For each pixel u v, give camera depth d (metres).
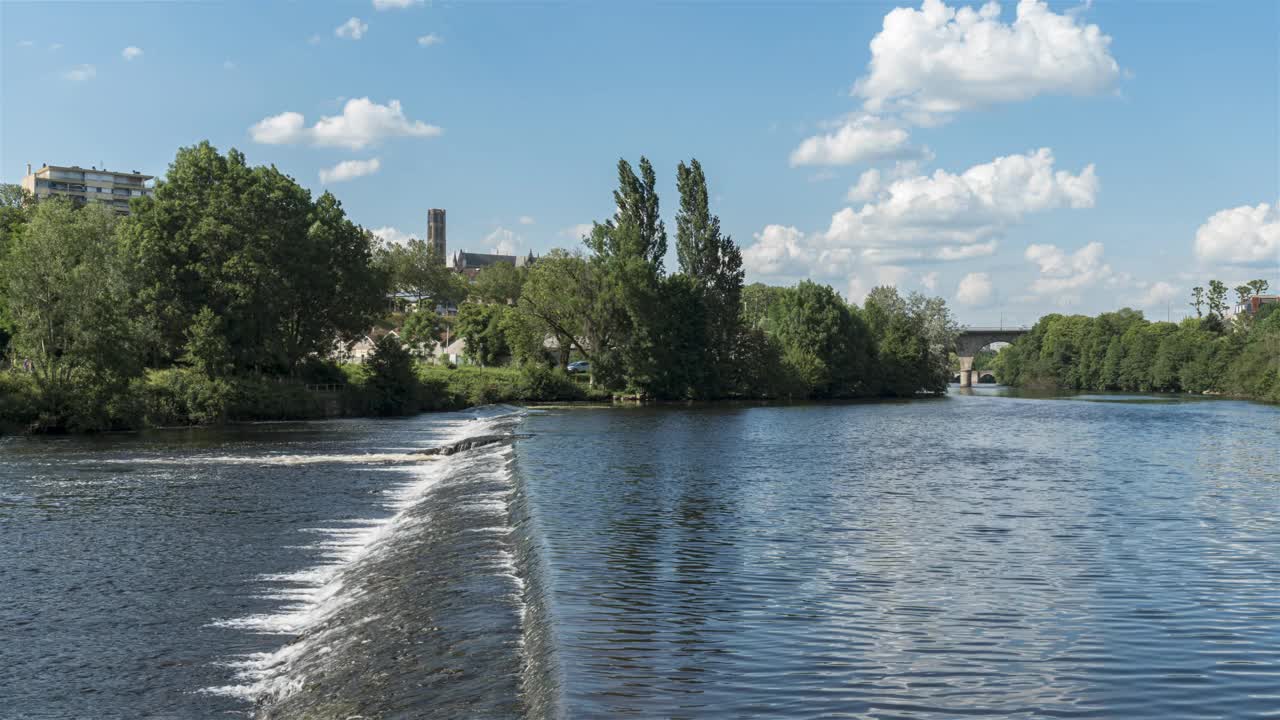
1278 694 12.41
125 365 72.75
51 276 71.56
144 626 18.52
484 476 39.31
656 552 21.92
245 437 66.88
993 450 53.12
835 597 17.73
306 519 30.78
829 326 146.62
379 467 46.84
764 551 22.31
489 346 165.00
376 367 102.12
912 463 45.16
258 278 88.31
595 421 82.69
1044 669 13.45
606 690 11.99
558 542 23.02
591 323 122.31
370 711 11.98
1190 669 13.51
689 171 131.50
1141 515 28.58
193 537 27.70
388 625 16.09
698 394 127.94
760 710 11.55
